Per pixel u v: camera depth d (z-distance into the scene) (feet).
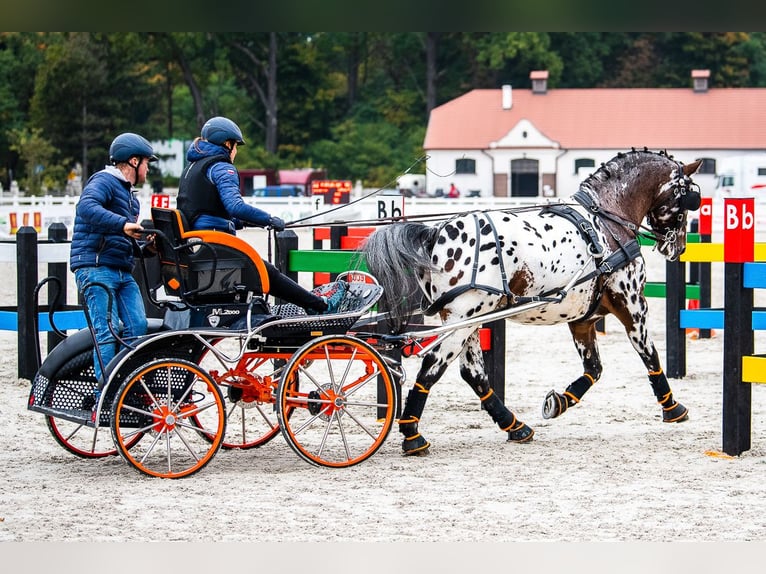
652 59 298.56
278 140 296.51
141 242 33.71
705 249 48.47
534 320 36.04
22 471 32.04
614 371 52.19
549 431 38.40
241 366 33.32
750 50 297.74
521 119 231.09
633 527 26.07
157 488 29.81
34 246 47.73
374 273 32.81
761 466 32.71
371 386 47.26
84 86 253.85
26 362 47.93
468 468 32.40
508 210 34.76
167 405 30.83
